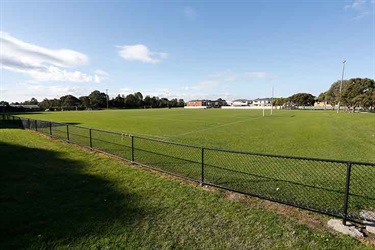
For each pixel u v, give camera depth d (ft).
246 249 9.11
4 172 18.57
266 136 42.01
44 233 10.04
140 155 26.27
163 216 11.69
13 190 14.84
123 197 14.05
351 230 10.18
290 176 18.58
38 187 15.52
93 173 18.97
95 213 11.95
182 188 15.60
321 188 15.76
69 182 16.66
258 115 122.21
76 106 261.44
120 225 10.80
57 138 38.27
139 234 10.09
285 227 10.61
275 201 13.25
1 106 184.85
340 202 13.56
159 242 9.53
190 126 62.03
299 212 12.19
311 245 9.25
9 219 11.14
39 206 12.66
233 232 10.26
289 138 39.34
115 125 64.75
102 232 10.23
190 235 10.03
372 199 13.87
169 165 22.07
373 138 37.93
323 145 32.53
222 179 17.90
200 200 13.62
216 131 50.47
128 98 328.08
